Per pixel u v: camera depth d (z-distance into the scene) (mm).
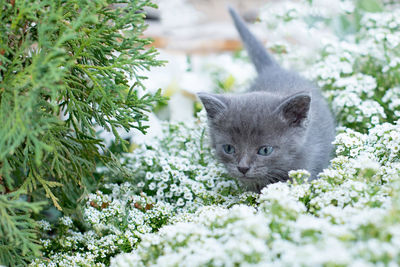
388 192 479
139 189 607
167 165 593
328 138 614
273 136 567
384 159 534
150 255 465
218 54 941
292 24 781
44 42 474
